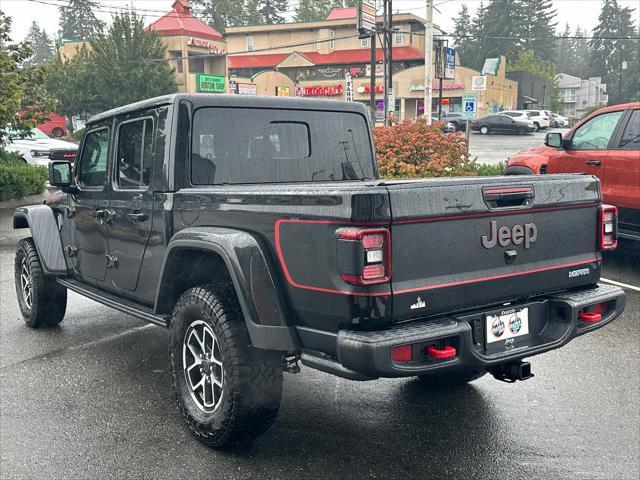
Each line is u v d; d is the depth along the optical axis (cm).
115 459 373
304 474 353
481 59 10462
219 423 363
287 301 338
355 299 299
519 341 355
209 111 423
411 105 5619
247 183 438
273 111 450
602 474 351
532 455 372
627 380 485
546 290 367
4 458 376
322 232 312
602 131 822
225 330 354
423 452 376
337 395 461
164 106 420
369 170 505
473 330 334
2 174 1550
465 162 1306
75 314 689
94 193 509
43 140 1977
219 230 366
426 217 309
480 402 446
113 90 5184
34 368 523
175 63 5803
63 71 5222
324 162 477
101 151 508
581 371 504
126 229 462
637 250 929
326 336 320
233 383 351
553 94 10431
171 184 411
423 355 311
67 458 375
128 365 529
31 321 627
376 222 296
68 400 458
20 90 1586
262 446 385
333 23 6322
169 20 5944
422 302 312
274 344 333
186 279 412
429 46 2281
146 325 643
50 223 591
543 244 362
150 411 439
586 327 371
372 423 415
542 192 357
